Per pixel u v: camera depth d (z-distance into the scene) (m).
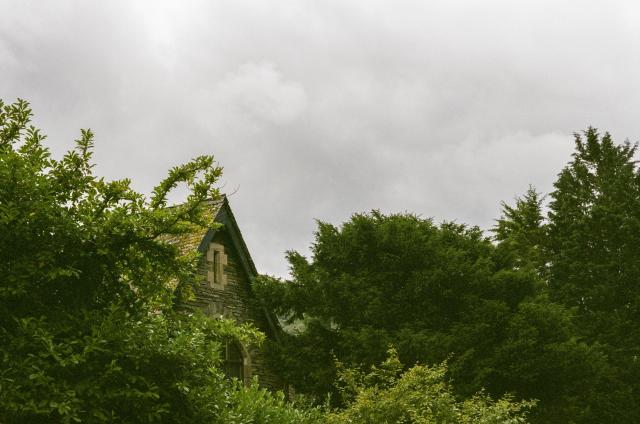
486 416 11.43
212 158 6.15
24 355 5.09
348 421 10.68
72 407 4.91
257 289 17.31
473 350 16.12
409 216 20.92
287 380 17.42
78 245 5.78
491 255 20.55
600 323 25.67
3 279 5.28
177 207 6.34
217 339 6.77
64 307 5.70
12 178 5.44
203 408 5.86
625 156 31.89
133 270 6.34
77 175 6.05
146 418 5.50
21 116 6.12
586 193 30.30
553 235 29.62
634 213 27.75
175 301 14.45
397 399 11.09
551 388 17.92
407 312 18.09
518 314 17.53
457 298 18.27
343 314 18.17
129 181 6.06
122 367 5.42
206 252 16.17
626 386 23.58
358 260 19.48
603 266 26.89
